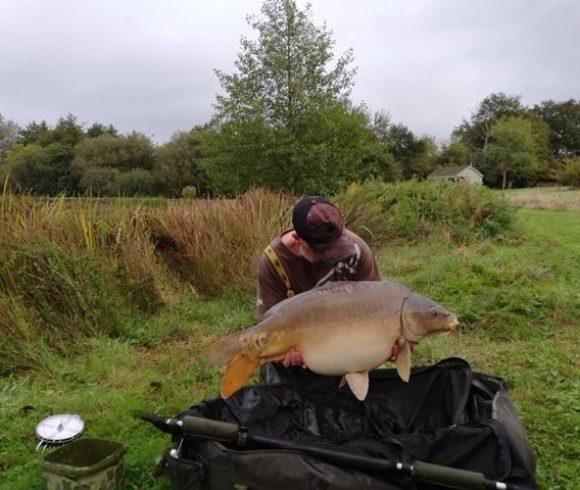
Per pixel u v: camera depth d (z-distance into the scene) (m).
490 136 66.69
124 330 5.23
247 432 2.34
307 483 2.11
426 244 10.52
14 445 3.23
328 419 2.93
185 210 7.41
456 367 2.92
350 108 20.45
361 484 2.12
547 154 66.81
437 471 2.09
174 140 34.69
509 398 2.64
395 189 12.93
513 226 12.05
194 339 5.24
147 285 5.87
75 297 5.16
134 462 2.95
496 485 2.04
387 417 2.95
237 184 19.98
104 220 6.27
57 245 5.43
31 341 4.69
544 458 3.01
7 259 5.17
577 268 8.00
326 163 19.59
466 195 12.43
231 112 19.77
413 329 2.21
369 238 10.41
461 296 6.23
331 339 2.23
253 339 2.21
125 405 3.63
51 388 4.12
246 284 6.39
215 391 3.89
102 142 34.25
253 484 2.15
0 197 5.96
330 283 2.32
